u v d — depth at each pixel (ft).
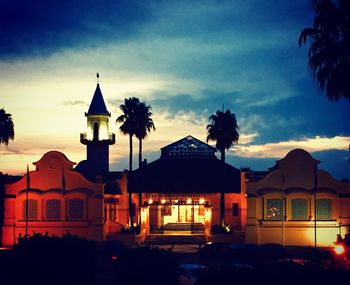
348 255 98.07
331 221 207.62
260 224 209.97
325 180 209.56
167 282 88.94
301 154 210.79
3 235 215.10
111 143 287.28
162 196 251.39
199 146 268.00
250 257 168.86
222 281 84.94
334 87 118.21
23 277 86.17
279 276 82.17
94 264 91.66
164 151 268.41
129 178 252.21
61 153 219.00
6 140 236.43
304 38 123.34
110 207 241.96
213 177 255.91
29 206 216.95
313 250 184.14
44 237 89.56
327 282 80.74
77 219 216.74
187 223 249.14
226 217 248.32
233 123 249.14
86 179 218.79
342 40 119.96
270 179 212.02
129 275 88.69
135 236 220.84
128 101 250.57
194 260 173.06
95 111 289.12
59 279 85.87
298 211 209.46
